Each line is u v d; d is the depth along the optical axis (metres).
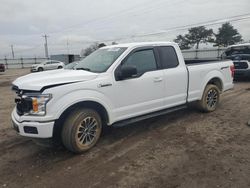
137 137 5.14
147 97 5.21
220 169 3.73
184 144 4.70
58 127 4.40
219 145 4.60
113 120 4.76
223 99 8.48
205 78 6.46
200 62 6.87
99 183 3.49
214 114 6.62
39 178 3.69
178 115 6.59
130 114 5.01
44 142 4.54
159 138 5.05
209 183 3.38
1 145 4.96
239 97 8.75
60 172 3.84
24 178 3.71
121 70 4.67
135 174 3.69
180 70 5.80
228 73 7.23
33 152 4.61
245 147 4.48
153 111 5.39
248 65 12.24
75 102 4.19
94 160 4.20
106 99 4.59
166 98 5.57
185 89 5.96
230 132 5.24
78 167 3.98
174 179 3.51
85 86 4.33
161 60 5.53
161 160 4.09
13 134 5.56
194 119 6.22
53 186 3.47
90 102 4.49
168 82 5.54
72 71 4.83
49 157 4.38
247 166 3.79
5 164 4.16
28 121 4.09
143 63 5.23
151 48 5.42
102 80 4.54
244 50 13.02
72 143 4.27
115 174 3.72
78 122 4.29
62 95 4.10
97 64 5.02
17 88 4.37
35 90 4.03
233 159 4.03
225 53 13.80
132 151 4.48
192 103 6.54
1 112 7.67
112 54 5.10
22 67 52.75
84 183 3.51
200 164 3.91
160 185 3.38
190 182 3.42
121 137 5.16
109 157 4.29
